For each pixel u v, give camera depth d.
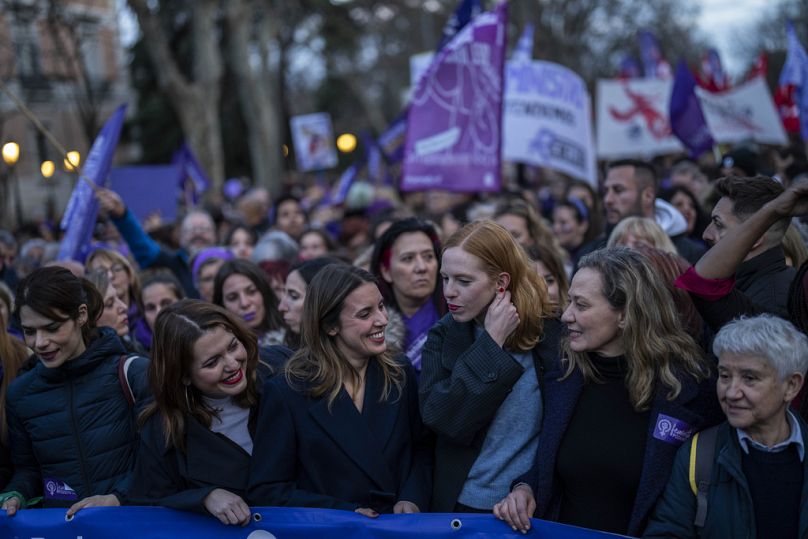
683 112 7.78
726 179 3.16
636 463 2.62
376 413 2.88
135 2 16.72
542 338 2.89
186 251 6.94
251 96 20.31
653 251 3.17
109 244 6.69
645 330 2.62
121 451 3.08
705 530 2.47
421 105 5.88
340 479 2.79
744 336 2.39
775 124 9.27
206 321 2.78
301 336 2.96
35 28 18.34
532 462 2.84
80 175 4.82
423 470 2.94
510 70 7.73
